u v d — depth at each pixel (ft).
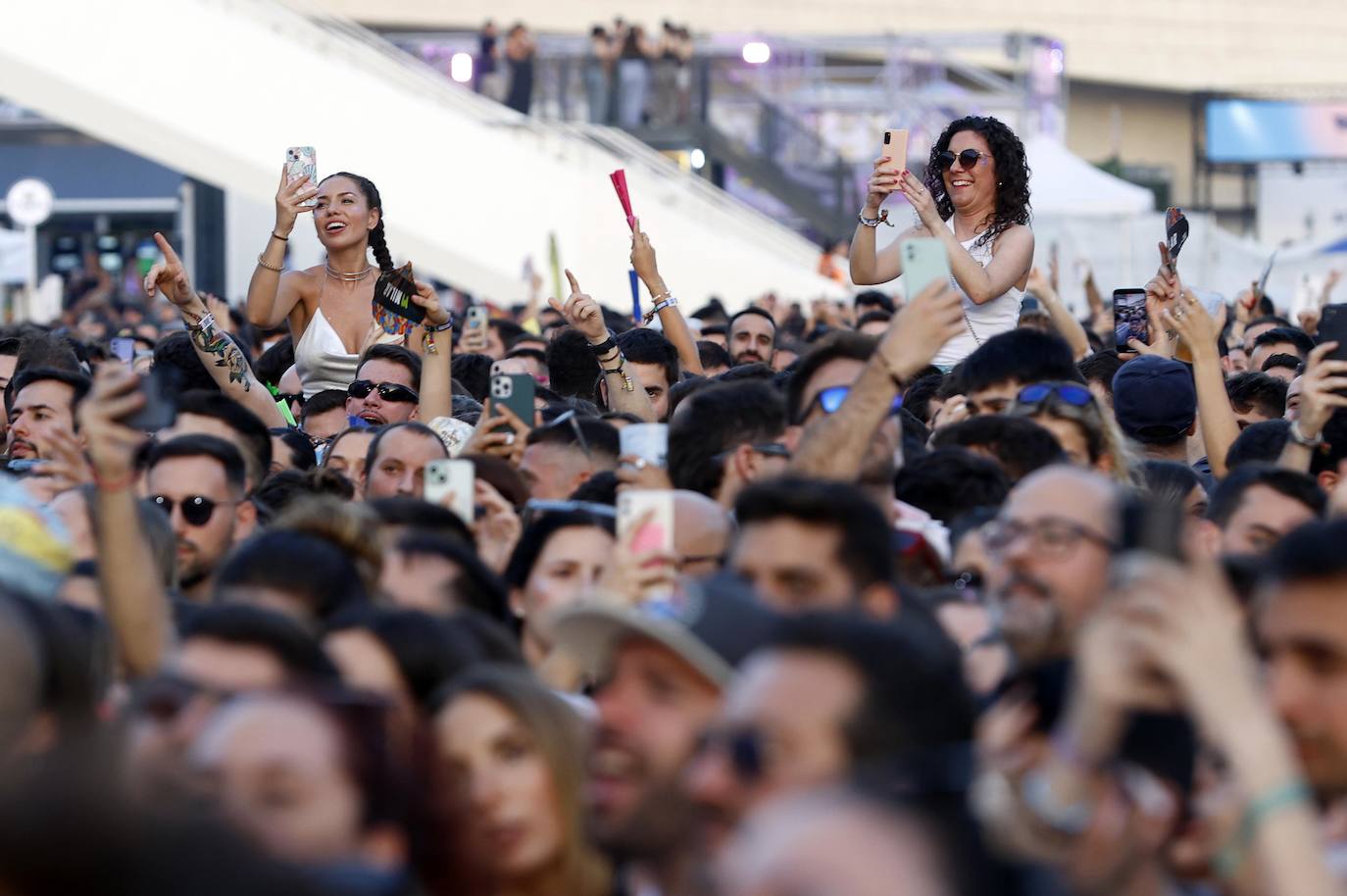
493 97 194.49
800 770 20.27
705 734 23.41
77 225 241.35
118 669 34.37
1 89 153.48
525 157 182.80
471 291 182.80
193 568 45.14
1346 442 49.90
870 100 216.54
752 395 44.34
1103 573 28.19
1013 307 65.57
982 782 20.61
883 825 16.98
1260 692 23.84
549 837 27.45
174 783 21.43
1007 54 221.66
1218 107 326.85
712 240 193.67
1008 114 219.41
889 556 30.01
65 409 61.41
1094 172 176.24
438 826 27.07
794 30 325.21
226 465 45.34
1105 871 22.33
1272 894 20.63
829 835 16.87
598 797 25.70
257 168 163.02
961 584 37.81
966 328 64.80
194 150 160.56
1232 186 338.34
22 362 73.20
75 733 21.72
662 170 195.31
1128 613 21.58
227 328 113.19
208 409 52.13
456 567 34.73
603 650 26.18
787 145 208.54
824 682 20.52
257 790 22.11
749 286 195.21
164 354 70.59
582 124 193.16
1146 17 345.10
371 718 23.27
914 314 38.24
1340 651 24.59
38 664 24.76
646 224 191.21
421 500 40.40
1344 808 24.89
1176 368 57.62
